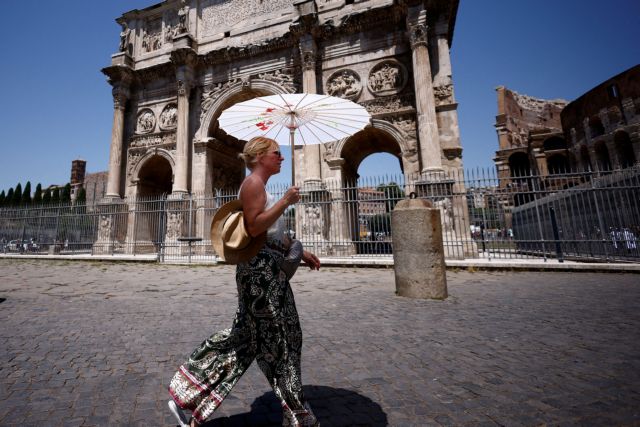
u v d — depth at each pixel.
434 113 16.58
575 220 14.90
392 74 19.06
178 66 23.34
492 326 5.02
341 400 2.81
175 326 5.27
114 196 23.64
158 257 17.36
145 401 2.86
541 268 11.54
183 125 22.61
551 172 46.25
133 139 24.97
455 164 16.89
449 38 20.61
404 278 7.55
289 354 2.05
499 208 13.54
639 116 31.16
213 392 2.14
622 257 12.11
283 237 2.26
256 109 2.84
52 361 3.79
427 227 7.46
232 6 24.28
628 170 12.02
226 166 25.83
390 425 2.41
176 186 21.86
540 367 3.45
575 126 38.41
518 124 57.78
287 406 1.99
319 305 6.72
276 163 2.26
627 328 4.67
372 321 5.43
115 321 5.59
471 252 15.50
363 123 2.98
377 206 16.11
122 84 25.14
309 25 19.86
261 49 22.12
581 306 6.14
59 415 2.60
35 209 23.56
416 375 3.32
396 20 19.17
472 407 2.67
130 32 26.81
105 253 21.81
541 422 2.43
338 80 20.00
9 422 2.48
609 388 2.93
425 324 5.20
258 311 2.05
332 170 18.95
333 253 17.03
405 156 17.98
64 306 6.85
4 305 6.98
